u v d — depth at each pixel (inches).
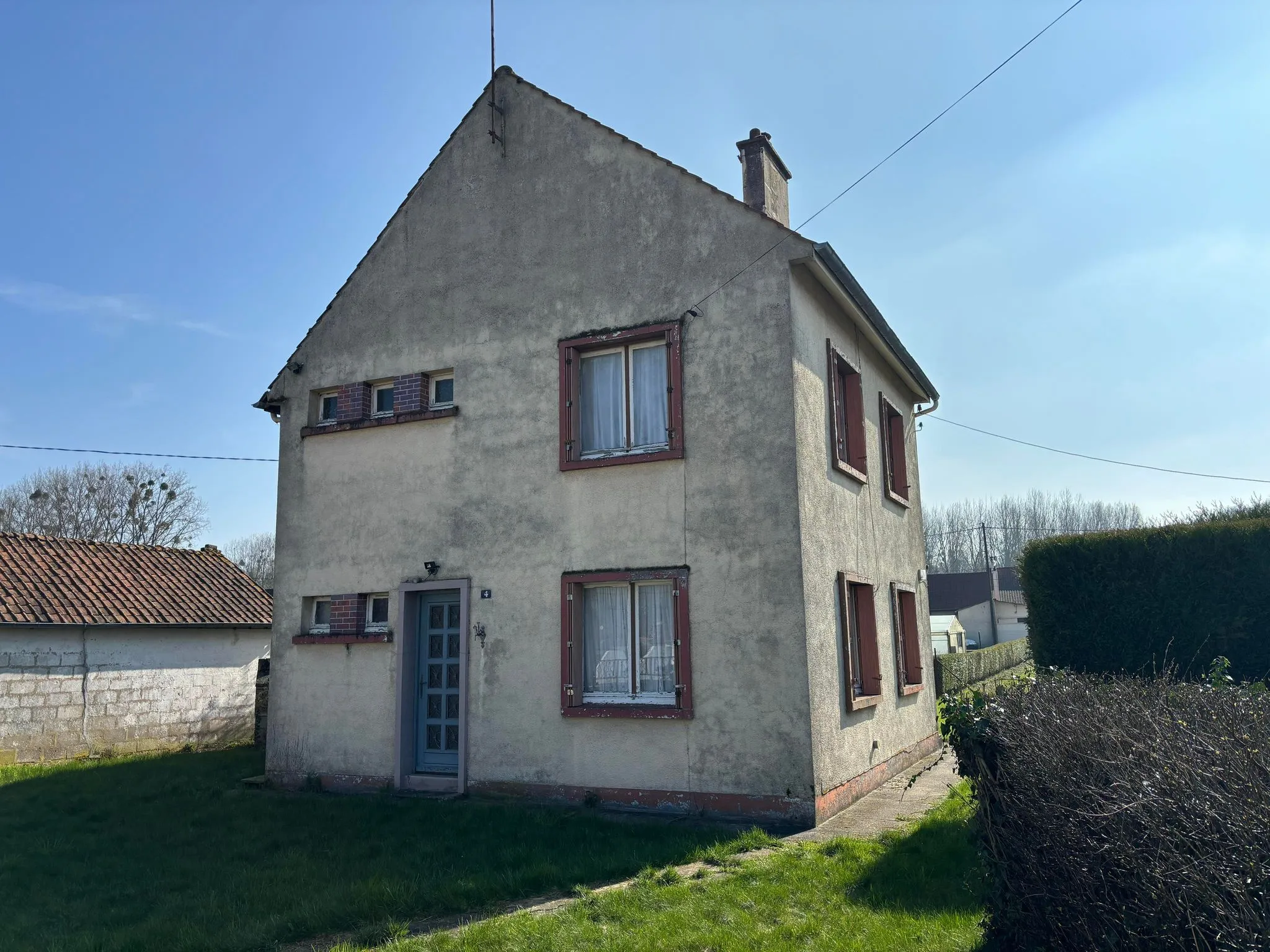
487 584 421.1
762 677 354.6
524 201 444.8
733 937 212.8
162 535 1692.9
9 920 246.5
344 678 452.1
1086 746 174.1
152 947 217.6
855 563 429.4
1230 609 401.1
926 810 360.8
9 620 593.0
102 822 382.9
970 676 987.3
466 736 411.8
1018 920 192.9
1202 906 145.3
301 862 301.7
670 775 364.8
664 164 411.2
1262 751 149.9
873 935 211.8
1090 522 3238.2
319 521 473.7
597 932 218.1
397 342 468.1
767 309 378.6
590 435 418.6
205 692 710.5
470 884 258.2
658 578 380.8
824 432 405.7
